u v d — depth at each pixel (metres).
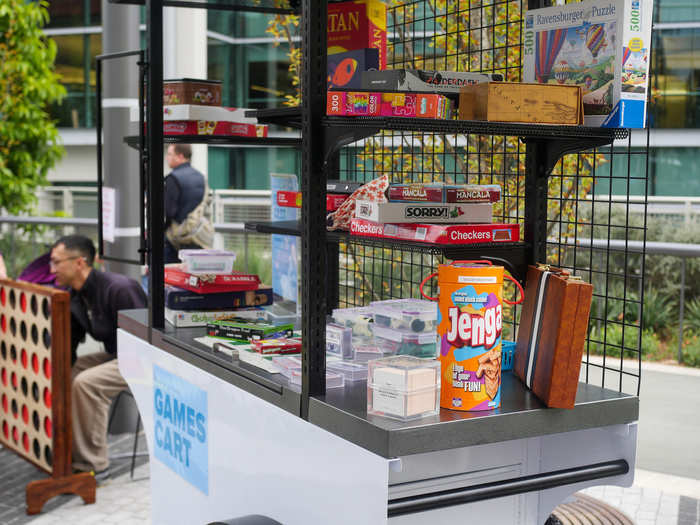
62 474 3.91
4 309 4.33
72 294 4.58
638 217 8.45
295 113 2.16
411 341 2.17
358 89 2.09
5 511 3.88
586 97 2.17
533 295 2.13
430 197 2.25
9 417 4.35
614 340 6.36
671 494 3.98
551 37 2.27
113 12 4.80
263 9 3.44
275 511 2.19
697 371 5.84
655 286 6.90
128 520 3.76
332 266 3.33
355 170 3.58
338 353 2.29
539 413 1.95
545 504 2.35
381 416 1.86
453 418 1.86
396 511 1.86
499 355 1.94
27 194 9.15
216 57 14.00
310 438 2.02
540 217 2.42
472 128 2.00
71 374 4.02
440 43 4.45
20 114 8.78
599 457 2.22
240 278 3.02
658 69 12.80
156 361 2.89
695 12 12.57
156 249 2.96
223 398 2.42
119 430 4.95
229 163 14.74
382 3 2.60
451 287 1.91
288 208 3.21
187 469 2.70
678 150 12.78
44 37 8.96
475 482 2.23
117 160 4.90
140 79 2.98
